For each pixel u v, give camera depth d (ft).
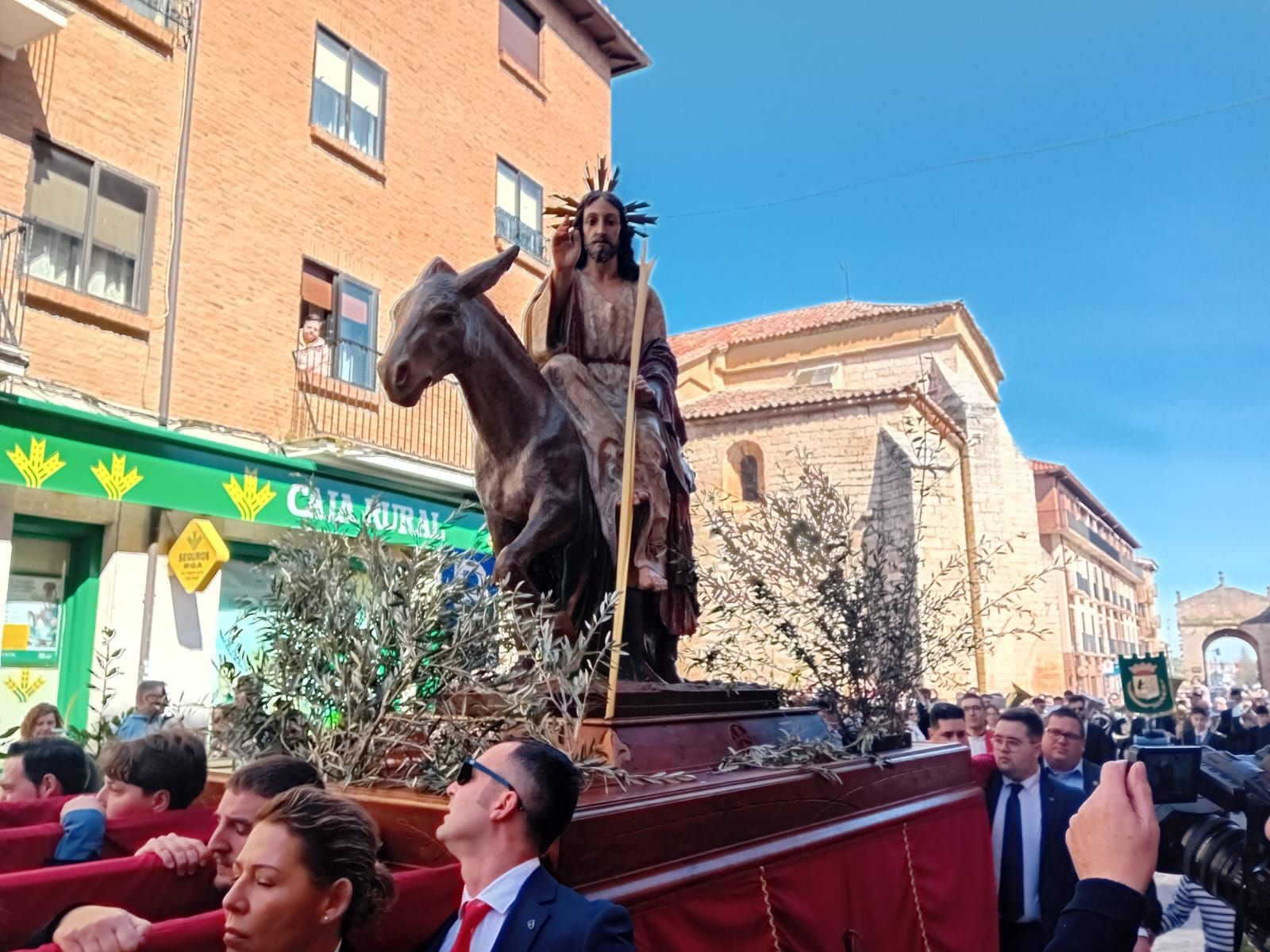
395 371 11.52
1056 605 90.17
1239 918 6.01
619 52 72.95
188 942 5.96
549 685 9.93
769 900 10.32
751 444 76.59
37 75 35.63
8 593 34.01
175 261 39.52
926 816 14.20
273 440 42.52
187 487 36.96
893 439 69.67
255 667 11.03
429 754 9.59
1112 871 5.06
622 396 14.44
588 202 15.10
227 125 42.60
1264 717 46.60
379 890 6.75
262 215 43.83
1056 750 16.78
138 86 39.27
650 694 11.98
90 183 37.22
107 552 36.29
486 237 58.03
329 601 10.43
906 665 16.52
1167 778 6.58
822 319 97.96
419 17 54.75
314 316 46.52
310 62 47.16
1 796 12.16
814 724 14.76
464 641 10.00
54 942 5.65
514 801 7.27
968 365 98.84
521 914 6.98
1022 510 91.45
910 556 17.39
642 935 8.57
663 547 13.76
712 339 105.91
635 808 8.88
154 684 22.84
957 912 14.30
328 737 9.99
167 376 38.63
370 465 43.65
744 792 10.47
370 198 50.03
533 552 12.33
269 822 6.46
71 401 34.65
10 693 33.76
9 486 32.89
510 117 61.41
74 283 36.35
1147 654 19.01
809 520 17.54
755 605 16.97
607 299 14.93
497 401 12.59
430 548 10.78
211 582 39.14
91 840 8.74
